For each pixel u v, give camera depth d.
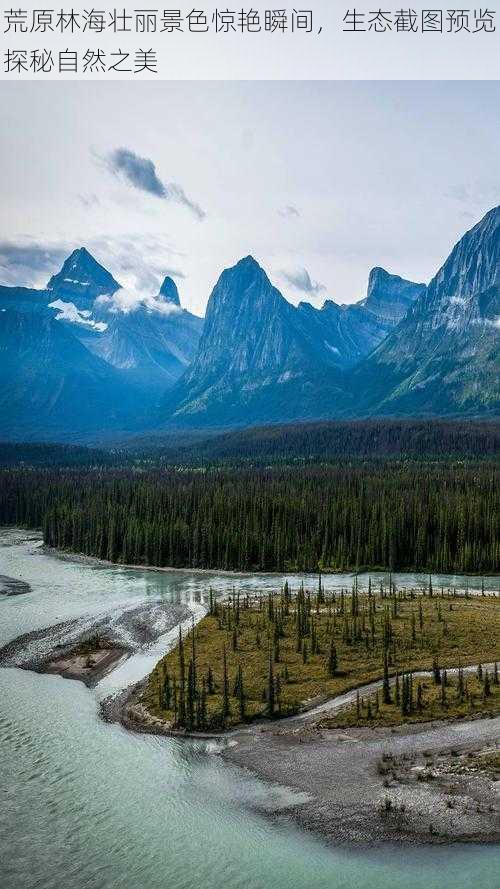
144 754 84.50
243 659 113.19
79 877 61.94
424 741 83.31
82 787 76.81
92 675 112.50
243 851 65.62
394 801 71.88
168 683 98.94
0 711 97.88
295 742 86.00
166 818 70.88
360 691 99.25
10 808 72.69
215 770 80.38
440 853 64.12
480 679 98.31
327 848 65.62
